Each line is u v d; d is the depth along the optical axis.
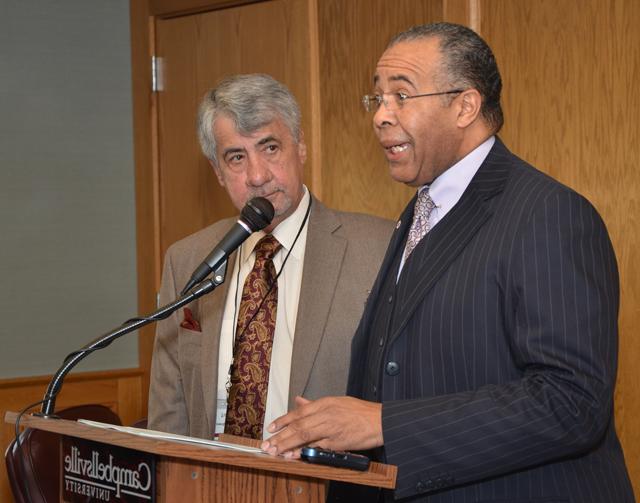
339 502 1.91
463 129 1.79
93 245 4.08
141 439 1.53
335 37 3.57
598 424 1.53
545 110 2.97
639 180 2.78
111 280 4.12
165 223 4.11
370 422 1.58
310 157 3.63
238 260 2.45
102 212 4.10
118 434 1.56
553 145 2.95
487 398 1.57
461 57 1.76
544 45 2.96
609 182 2.84
